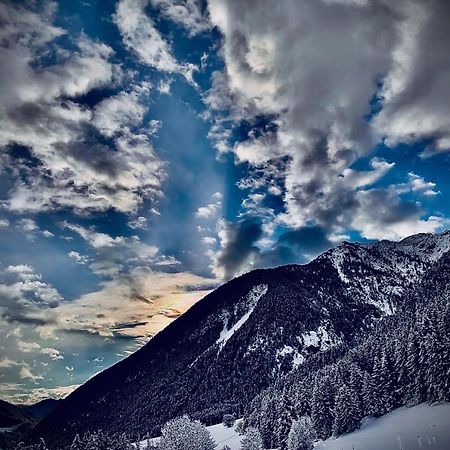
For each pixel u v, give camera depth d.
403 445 94.69
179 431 140.00
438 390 109.81
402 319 194.25
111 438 136.75
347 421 116.81
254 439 124.62
